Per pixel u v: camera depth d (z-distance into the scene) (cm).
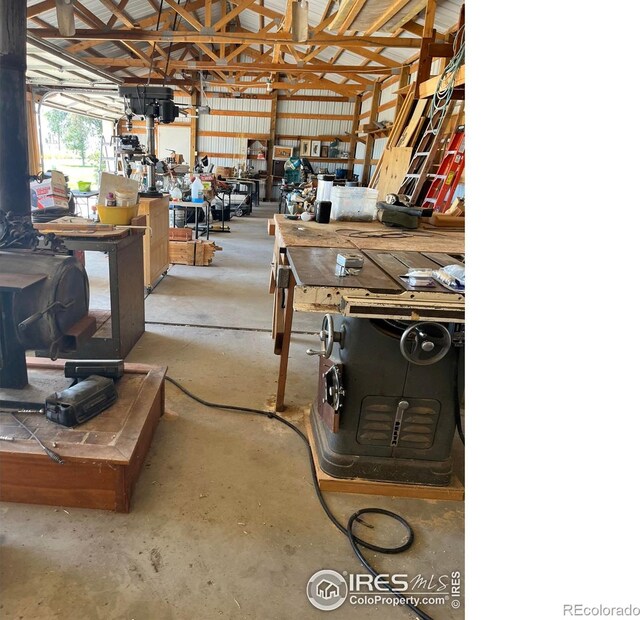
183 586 136
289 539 157
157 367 218
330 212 300
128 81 972
